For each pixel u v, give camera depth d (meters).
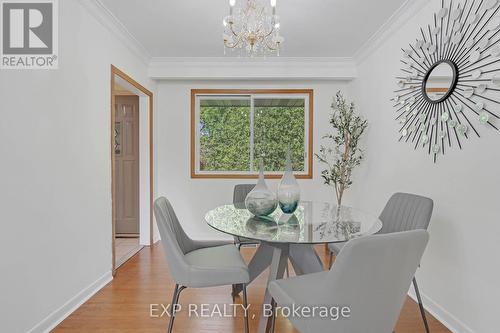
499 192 1.62
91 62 2.49
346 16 2.72
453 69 1.97
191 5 2.54
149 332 1.96
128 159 4.29
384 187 3.00
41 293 1.90
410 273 1.26
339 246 2.30
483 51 1.74
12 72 1.70
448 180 2.03
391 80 2.85
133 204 4.32
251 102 4.23
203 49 3.56
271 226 1.79
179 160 4.21
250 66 3.90
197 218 4.22
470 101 1.84
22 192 1.75
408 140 2.54
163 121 4.20
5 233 1.63
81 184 2.35
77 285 2.29
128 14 2.70
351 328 1.24
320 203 2.64
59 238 2.08
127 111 4.26
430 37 2.24
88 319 2.11
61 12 2.10
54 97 2.03
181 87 4.19
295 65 3.89
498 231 1.62
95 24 2.55
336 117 4.12
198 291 2.56
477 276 1.76
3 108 1.63
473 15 1.82
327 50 3.58
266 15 2.26
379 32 2.99
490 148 1.68
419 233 1.20
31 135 1.82
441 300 2.09
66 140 2.15
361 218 2.01
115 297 2.44
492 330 1.66
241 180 4.20
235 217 2.05
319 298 1.23
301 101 4.26
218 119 4.29
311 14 2.68
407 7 2.48
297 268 2.03
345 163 3.68
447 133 2.04
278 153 4.29
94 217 2.54
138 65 3.54
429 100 2.23
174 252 1.71
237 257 1.99
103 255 2.68
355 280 1.17
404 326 2.02
